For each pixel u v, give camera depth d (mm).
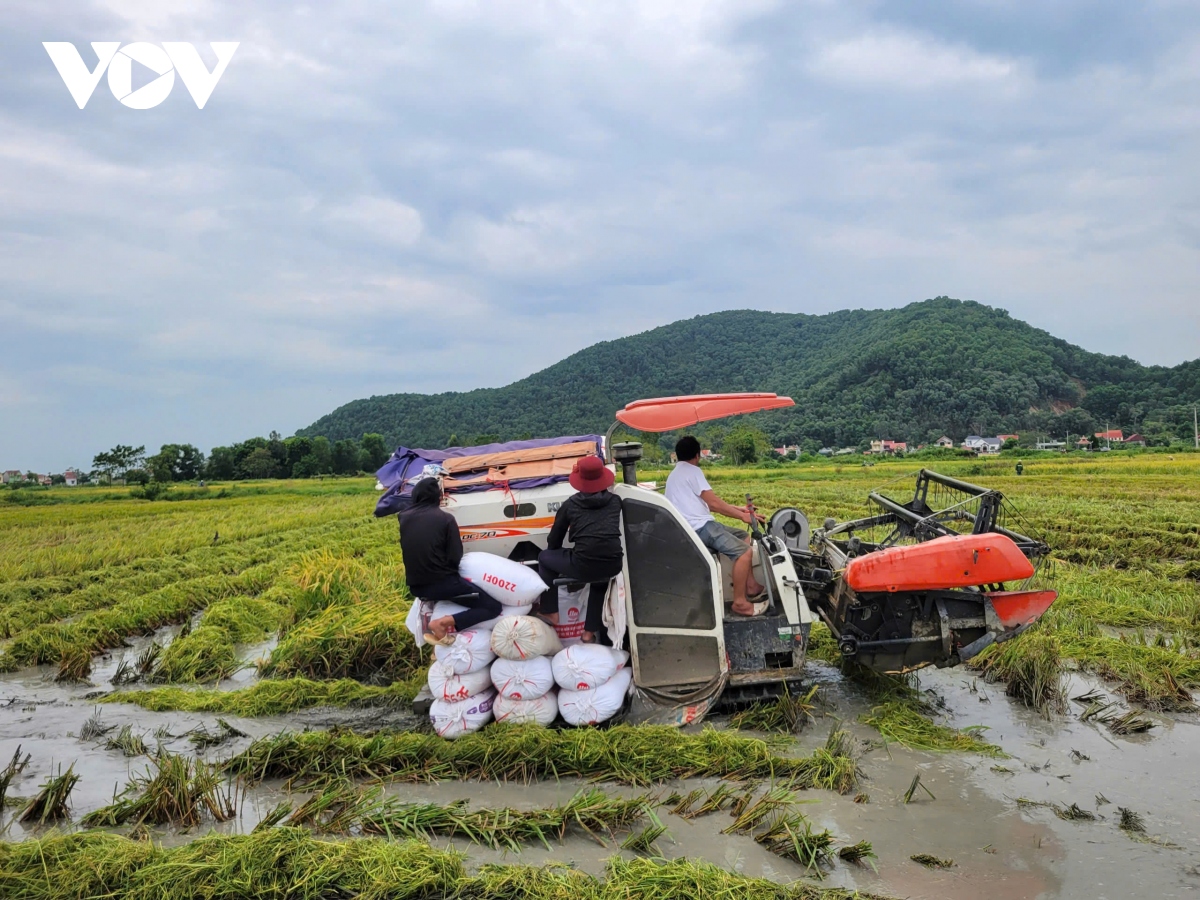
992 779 4727
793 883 3598
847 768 4684
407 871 3602
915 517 6371
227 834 4230
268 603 10188
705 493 6254
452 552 5512
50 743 5754
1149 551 13125
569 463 6062
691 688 5754
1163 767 4875
